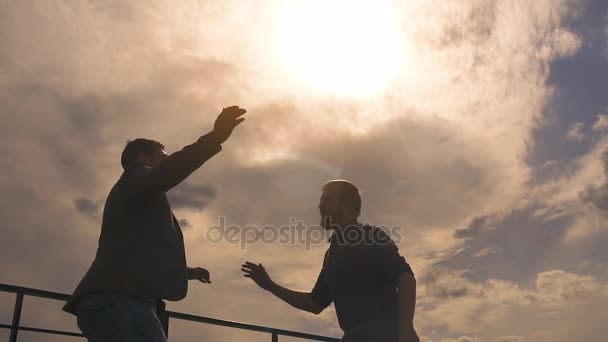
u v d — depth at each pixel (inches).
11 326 111.5
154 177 67.7
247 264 115.7
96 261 68.7
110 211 70.9
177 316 124.7
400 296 85.3
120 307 64.9
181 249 74.2
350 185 100.0
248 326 141.2
